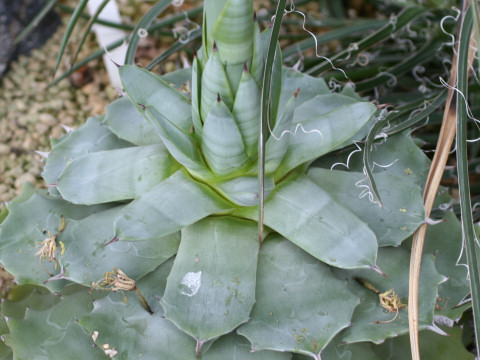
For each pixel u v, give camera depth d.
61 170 0.63
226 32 0.46
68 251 0.57
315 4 1.15
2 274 0.84
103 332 0.54
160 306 0.56
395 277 0.57
